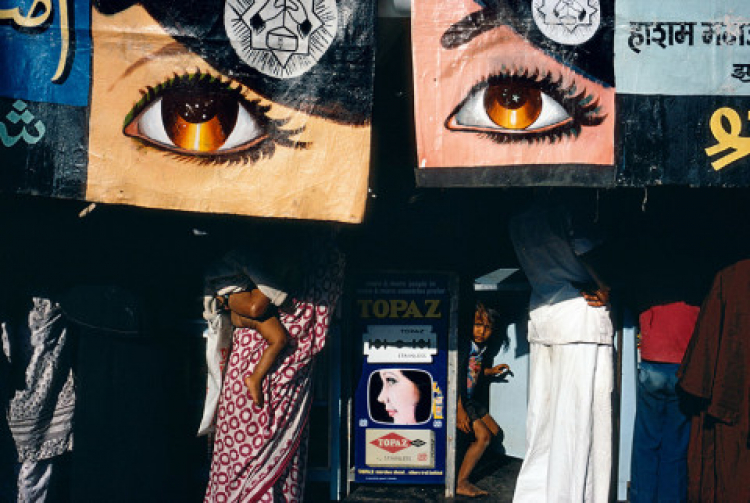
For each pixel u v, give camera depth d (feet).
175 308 13.89
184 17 9.96
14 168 9.80
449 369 13.93
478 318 14.06
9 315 11.10
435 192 14.39
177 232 13.65
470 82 10.21
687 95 10.38
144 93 9.96
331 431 13.71
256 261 11.46
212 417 12.48
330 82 10.12
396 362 13.97
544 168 10.30
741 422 11.56
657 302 12.43
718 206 12.32
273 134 10.11
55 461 11.75
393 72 13.14
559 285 12.59
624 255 12.84
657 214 12.68
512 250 14.89
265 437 11.64
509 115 10.25
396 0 10.32
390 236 14.40
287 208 10.14
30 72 9.82
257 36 10.03
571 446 12.37
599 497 12.60
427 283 13.96
